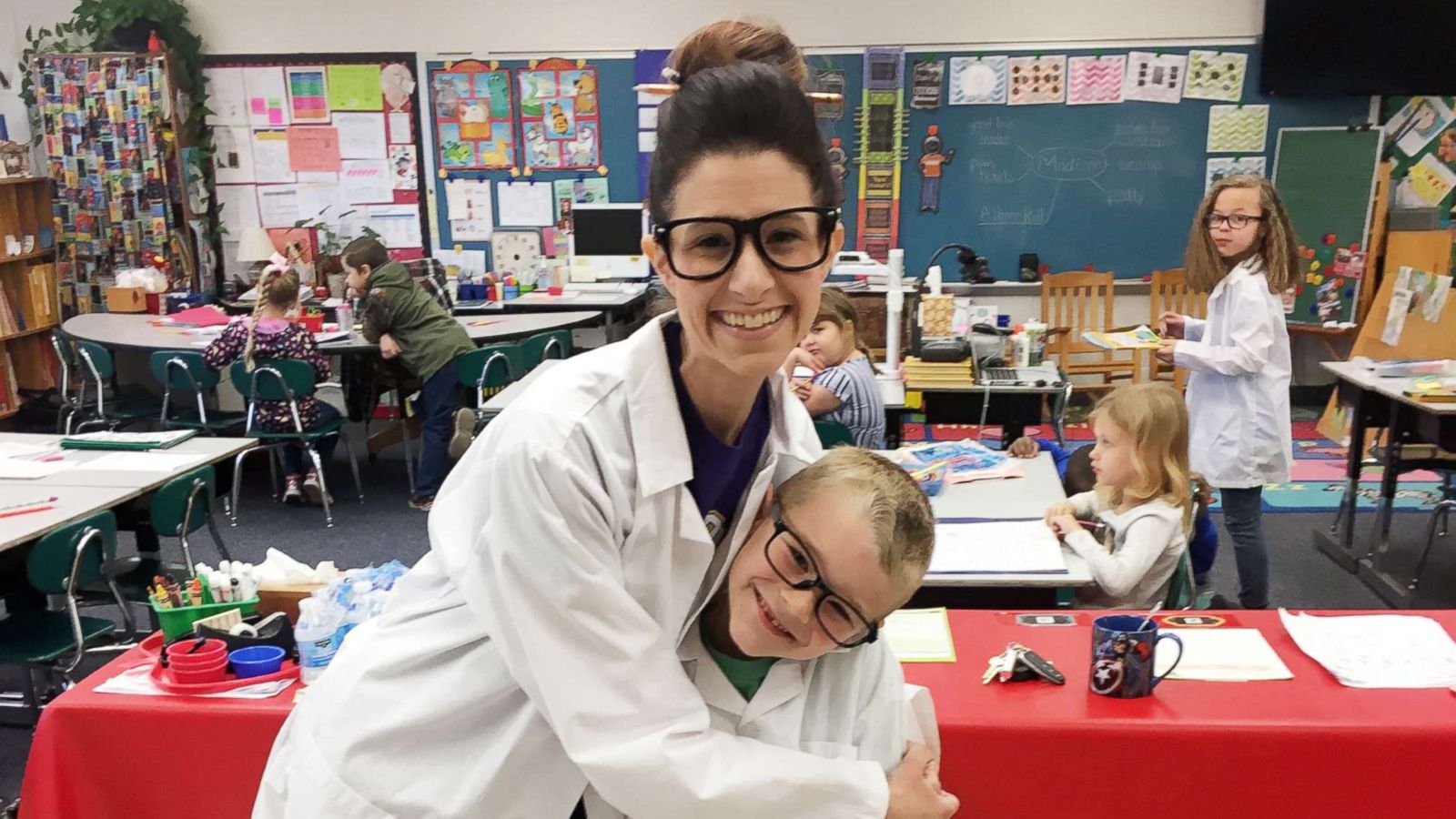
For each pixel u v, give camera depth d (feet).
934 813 3.56
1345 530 13.52
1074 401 20.88
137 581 9.98
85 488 9.85
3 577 9.92
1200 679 5.05
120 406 17.33
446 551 3.29
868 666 3.85
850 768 3.34
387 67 21.29
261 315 15.67
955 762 4.65
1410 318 17.57
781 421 3.61
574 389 3.11
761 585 3.33
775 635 3.34
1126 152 20.48
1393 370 13.09
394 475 18.19
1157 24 19.95
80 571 8.62
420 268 19.95
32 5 21.67
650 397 3.16
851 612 3.30
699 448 3.33
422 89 21.35
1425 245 19.72
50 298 21.36
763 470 3.46
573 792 3.27
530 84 21.24
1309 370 21.39
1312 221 20.17
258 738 5.12
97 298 21.18
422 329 15.88
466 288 20.72
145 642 6.03
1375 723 4.57
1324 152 19.84
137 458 10.91
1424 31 18.94
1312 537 14.37
